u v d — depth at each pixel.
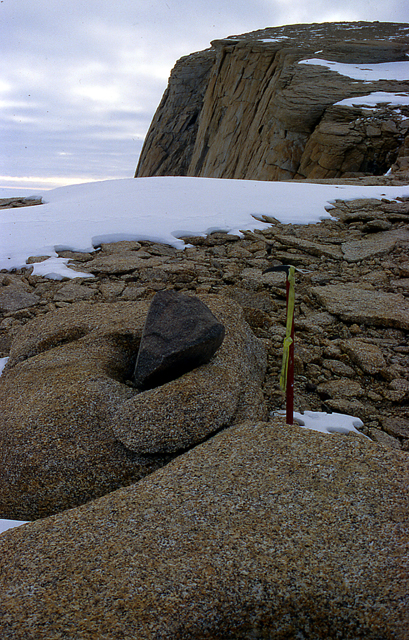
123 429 2.88
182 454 2.68
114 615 1.73
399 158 14.75
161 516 2.16
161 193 9.70
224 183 10.56
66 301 5.68
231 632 1.76
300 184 10.62
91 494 2.77
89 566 1.93
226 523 2.09
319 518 2.08
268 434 2.70
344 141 18.14
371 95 20.92
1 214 9.08
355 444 2.55
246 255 7.08
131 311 4.36
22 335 4.29
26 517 2.74
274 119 23.75
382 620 1.70
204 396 3.01
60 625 1.70
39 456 2.80
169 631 1.71
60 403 3.10
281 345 4.86
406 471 2.31
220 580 1.84
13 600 1.81
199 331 3.30
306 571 1.85
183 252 7.23
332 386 4.25
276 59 29.81
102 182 11.35
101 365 3.62
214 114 34.69
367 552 1.91
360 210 8.88
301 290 6.07
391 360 4.54
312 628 1.77
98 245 7.46
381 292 5.82
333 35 36.00
